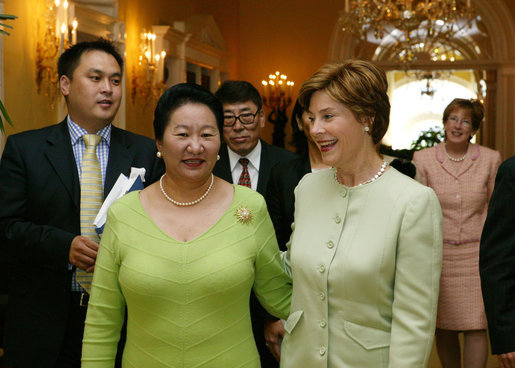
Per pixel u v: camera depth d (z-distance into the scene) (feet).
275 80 39.22
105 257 6.86
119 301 6.95
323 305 6.42
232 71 41.86
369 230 6.29
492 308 7.55
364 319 6.27
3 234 8.52
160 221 6.79
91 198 8.66
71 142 8.94
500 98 40.81
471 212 13.64
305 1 42.11
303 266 6.63
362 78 6.20
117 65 9.01
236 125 10.44
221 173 10.75
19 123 18.69
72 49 8.88
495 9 40.42
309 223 6.81
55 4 19.54
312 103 6.43
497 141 40.91
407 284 6.09
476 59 41.81
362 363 6.23
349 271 6.25
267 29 42.60
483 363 13.12
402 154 24.76
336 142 6.33
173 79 30.91
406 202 6.19
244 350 6.75
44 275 8.54
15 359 8.50
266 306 7.35
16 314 8.59
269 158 10.86
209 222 6.79
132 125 26.96
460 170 13.92
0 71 17.26
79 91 8.74
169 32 28.73
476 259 13.44
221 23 41.73
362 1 28.86
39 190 8.60
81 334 8.62
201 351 6.56
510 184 7.55
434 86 48.96
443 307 13.39
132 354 6.73
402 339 6.05
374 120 6.41
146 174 9.21
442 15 28.37
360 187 6.50
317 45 42.04
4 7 17.63
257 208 7.00
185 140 6.56
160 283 6.50
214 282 6.54
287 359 6.82
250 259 6.80
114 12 23.98
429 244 6.14
